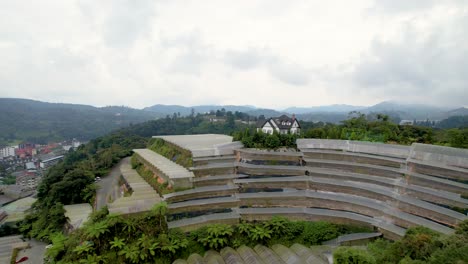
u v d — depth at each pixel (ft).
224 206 81.97
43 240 107.65
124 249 61.57
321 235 73.36
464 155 73.56
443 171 75.41
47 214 112.47
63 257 63.21
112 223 64.18
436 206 68.49
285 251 66.08
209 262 63.00
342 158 93.97
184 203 78.07
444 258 41.16
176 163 98.17
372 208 76.74
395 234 68.23
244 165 91.25
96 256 59.21
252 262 61.82
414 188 75.05
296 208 82.74
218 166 89.35
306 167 93.15
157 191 88.02
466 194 68.85
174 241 66.44
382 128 115.14
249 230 73.41
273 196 84.43
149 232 67.46
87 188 116.57
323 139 101.40
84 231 65.36
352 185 84.43
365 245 69.56
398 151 86.74
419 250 47.65
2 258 95.96
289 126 195.52
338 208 81.97
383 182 81.82
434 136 105.81
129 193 93.76
